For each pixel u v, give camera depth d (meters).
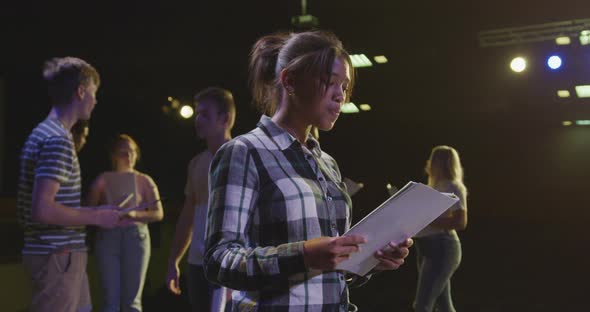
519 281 8.56
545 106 15.62
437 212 1.41
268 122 1.49
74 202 2.49
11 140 15.85
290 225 1.38
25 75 15.36
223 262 1.32
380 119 18.34
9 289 4.77
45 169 2.36
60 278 2.42
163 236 6.75
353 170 19.80
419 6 10.65
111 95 15.56
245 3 11.09
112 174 4.39
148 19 11.87
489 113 17.61
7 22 12.32
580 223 17.50
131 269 4.25
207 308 3.12
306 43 1.48
